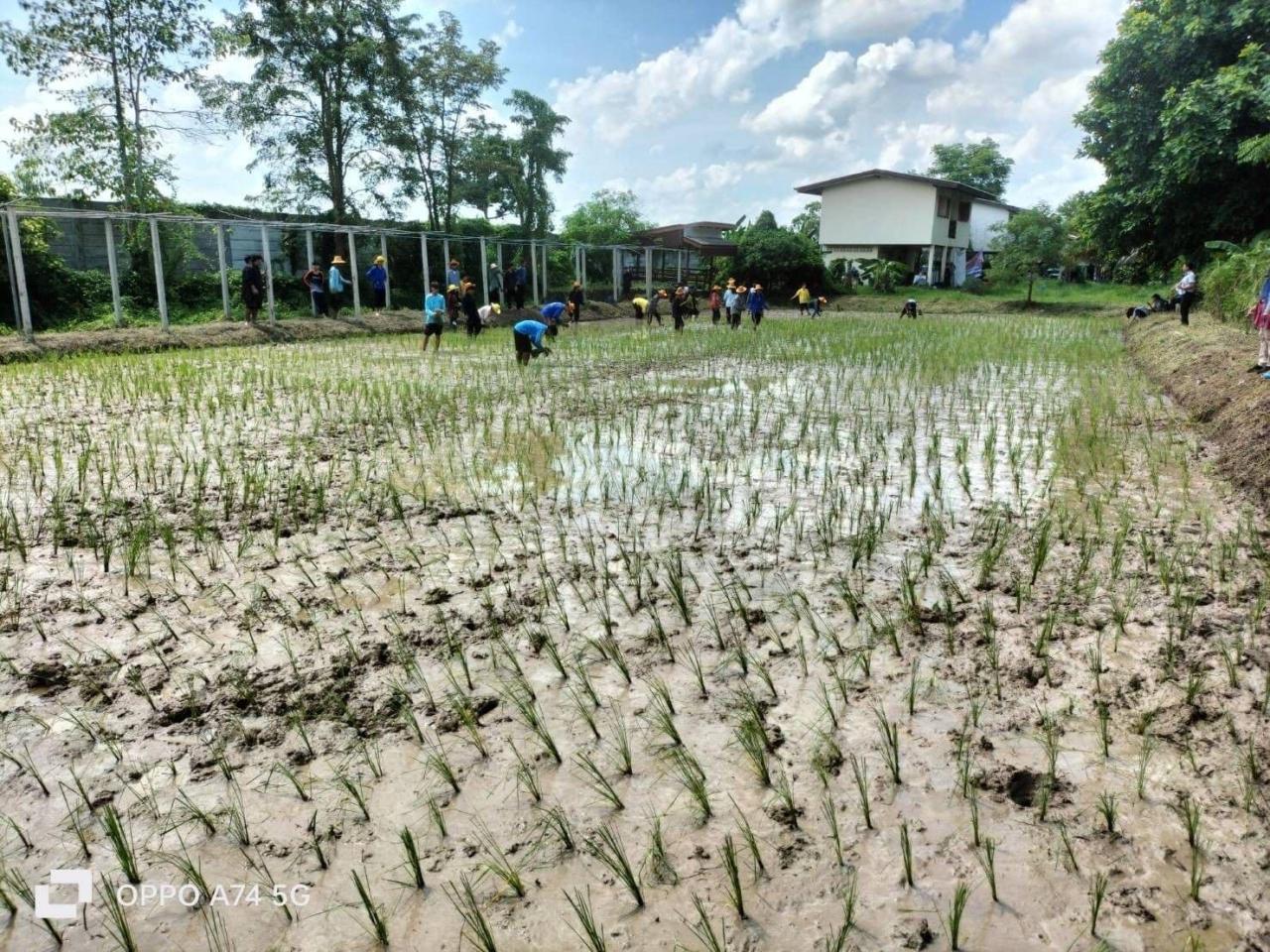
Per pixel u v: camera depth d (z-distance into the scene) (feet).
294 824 9.37
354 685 12.16
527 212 111.86
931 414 32.07
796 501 20.89
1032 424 30.19
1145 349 52.85
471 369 46.11
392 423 30.12
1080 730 10.82
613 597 15.08
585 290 118.93
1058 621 13.84
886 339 64.13
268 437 27.94
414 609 14.64
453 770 10.26
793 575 16.05
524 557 17.04
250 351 55.67
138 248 72.54
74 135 68.33
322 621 14.17
